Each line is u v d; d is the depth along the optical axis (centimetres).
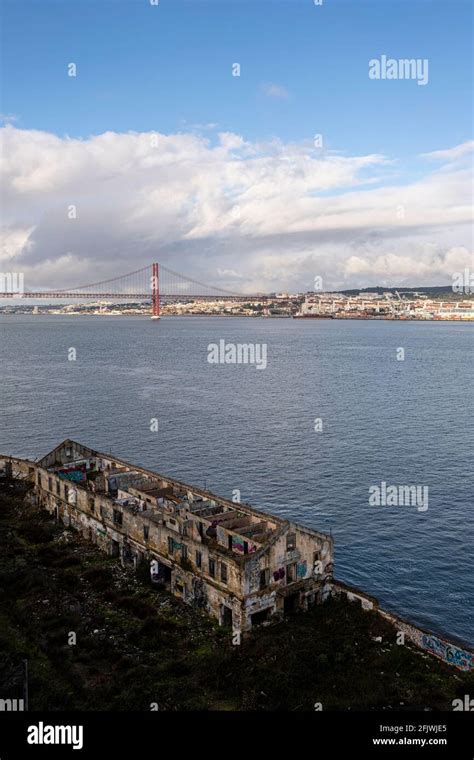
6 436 11125
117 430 11644
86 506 5962
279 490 8262
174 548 4900
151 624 4428
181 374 19825
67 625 4397
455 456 9831
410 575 5941
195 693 3694
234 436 11200
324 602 4856
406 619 5150
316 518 7306
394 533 6875
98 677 3828
